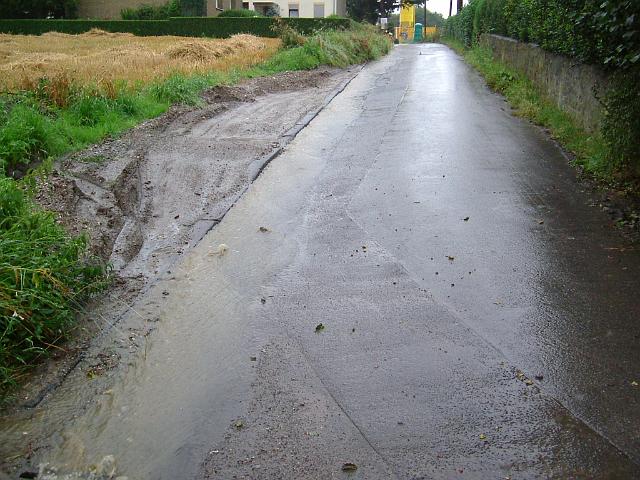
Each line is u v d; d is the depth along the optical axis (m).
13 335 4.21
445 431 3.40
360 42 26.45
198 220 6.91
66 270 4.88
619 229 6.19
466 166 8.54
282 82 17.50
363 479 3.07
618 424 3.41
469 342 4.29
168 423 3.57
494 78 16.41
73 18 45.72
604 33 7.73
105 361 4.23
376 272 5.45
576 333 4.35
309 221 6.77
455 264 5.54
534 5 13.15
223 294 5.17
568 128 10.06
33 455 3.33
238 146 9.96
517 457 3.19
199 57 21.09
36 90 11.31
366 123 11.76
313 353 4.23
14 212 5.40
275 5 56.09
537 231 6.20
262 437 3.41
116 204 7.20
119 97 11.89
